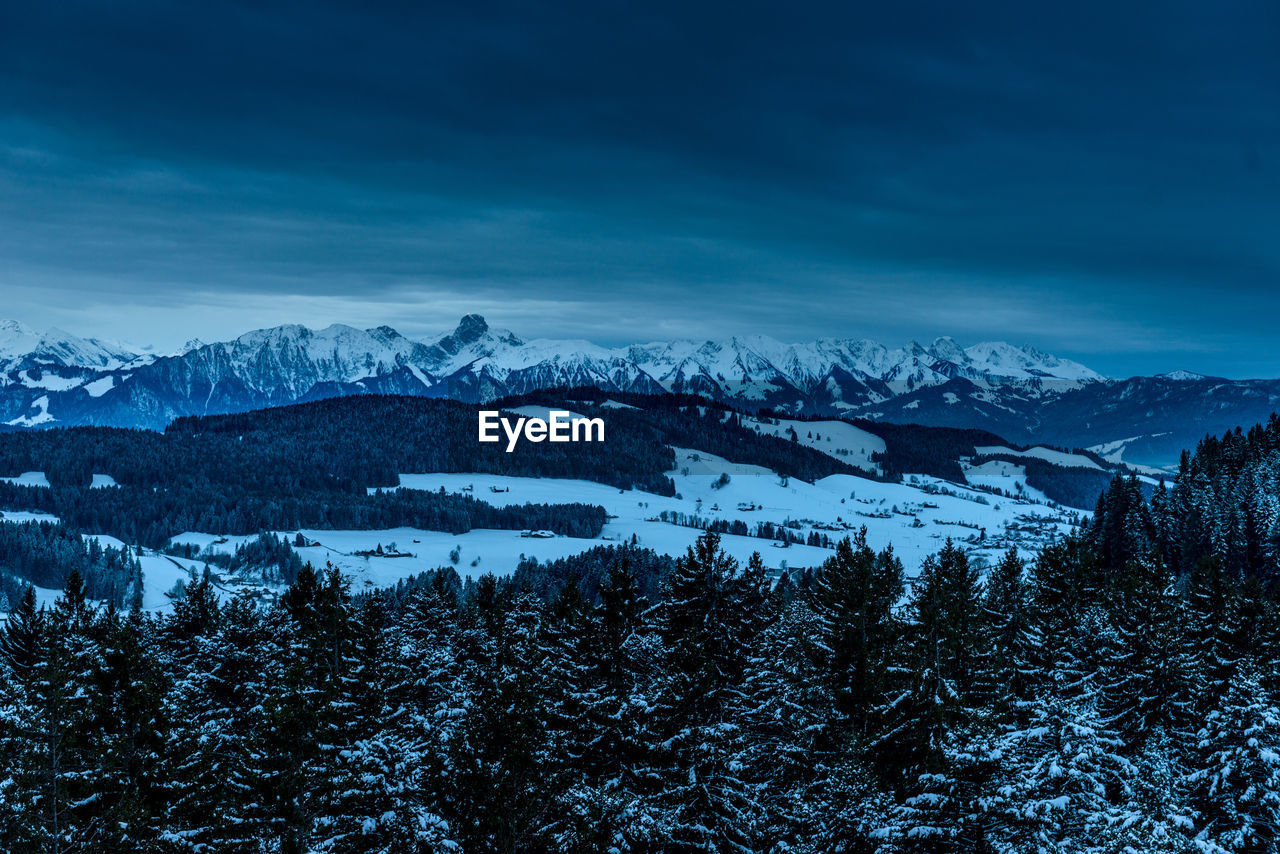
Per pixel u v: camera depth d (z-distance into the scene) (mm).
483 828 39094
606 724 45250
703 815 41719
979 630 65562
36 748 44156
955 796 36594
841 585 76750
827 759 47375
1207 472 178000
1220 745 39938
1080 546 111875
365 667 54531
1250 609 73062
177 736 48812
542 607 96062
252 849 43375
